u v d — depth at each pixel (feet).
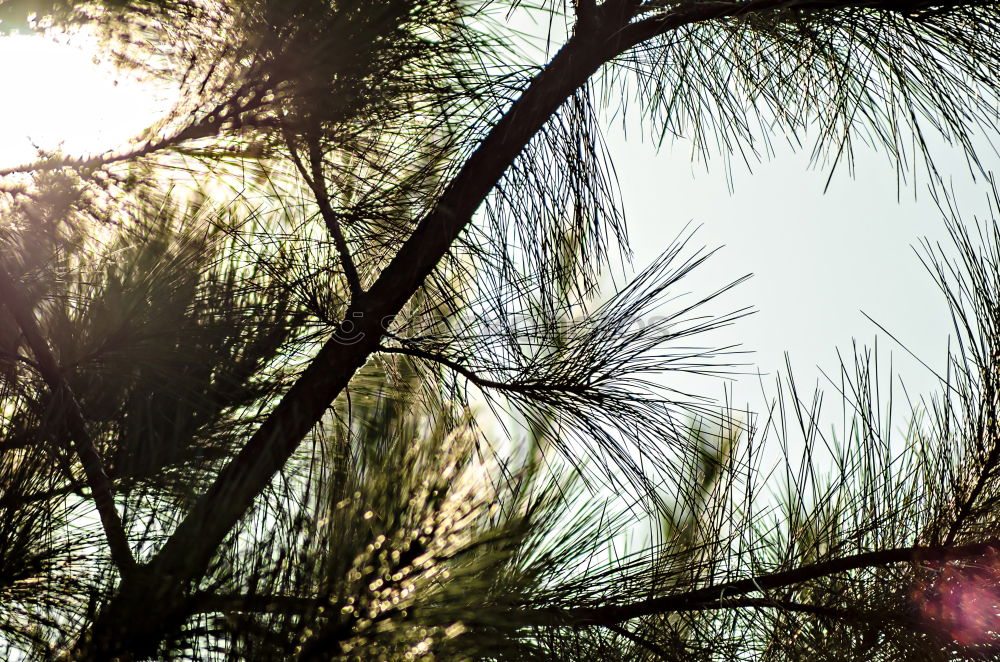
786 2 16.44
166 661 15.14
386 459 15.88
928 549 15.84
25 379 15.94
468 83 16.53
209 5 16.24
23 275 16.02
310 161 16.70
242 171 16.83
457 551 15.70
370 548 15.46
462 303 17.03
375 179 16.84
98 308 16.06
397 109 16.57
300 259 16.72
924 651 15.70
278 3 16.12
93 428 15.99
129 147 16.43
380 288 16.76
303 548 15.38
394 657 15.37
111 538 15.42
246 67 16.30
